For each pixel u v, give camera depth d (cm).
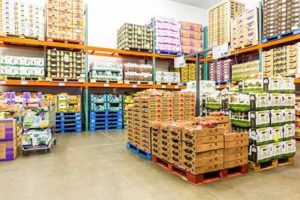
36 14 671
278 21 650
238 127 381
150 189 277
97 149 481
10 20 641
